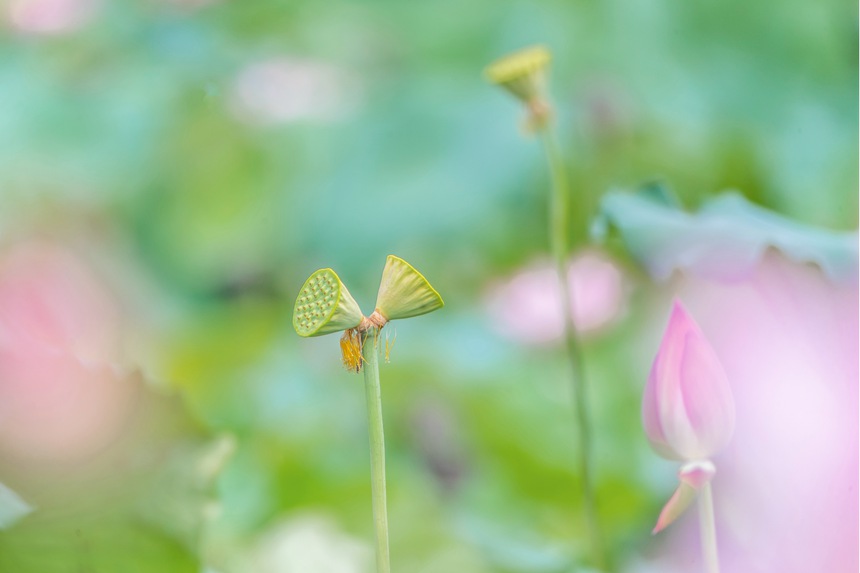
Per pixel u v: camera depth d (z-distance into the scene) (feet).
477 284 20.61
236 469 11.39
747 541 8.87
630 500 12.14
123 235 22.06
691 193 21.59
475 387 15.42
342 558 9.47
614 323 16.47
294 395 15.57
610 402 14.87
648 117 22.00
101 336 17.66
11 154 22.11
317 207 21.79
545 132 9.57
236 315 20.26
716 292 9.14
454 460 14.47
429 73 23.06
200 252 21.85
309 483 11.59
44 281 17.07
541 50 9.61
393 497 9.90
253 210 22.29
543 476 13.00
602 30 22.84
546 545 10.55
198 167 22.77
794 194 21.43
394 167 21.76
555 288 16.65
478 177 21.40
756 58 22.82
